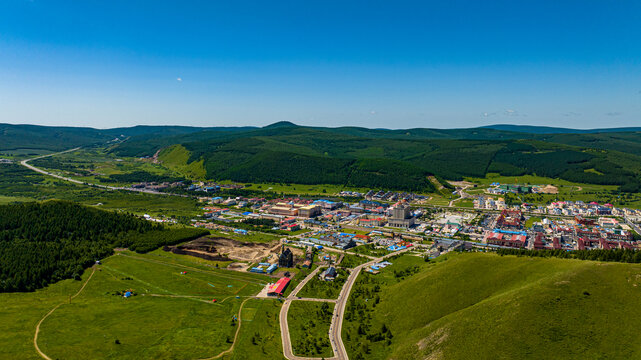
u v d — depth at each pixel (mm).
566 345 157500
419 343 188500
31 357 186000
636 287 174375
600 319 164250
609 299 172625
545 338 162250
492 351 164250
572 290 181500
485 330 176000
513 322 172875
